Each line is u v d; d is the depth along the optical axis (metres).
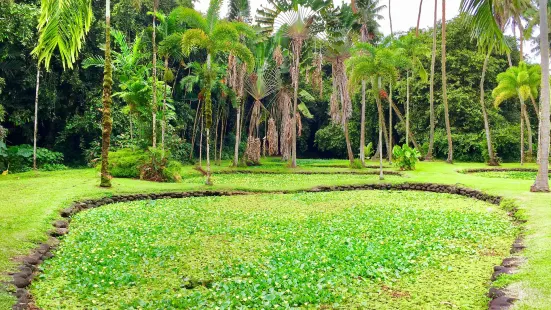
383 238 8.20
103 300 5.20
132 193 13.65
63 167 22.55
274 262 6.59
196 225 9.50
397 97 36.78
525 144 33.88
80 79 24.12
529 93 27.42
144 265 6.55
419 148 34.44
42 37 10.96
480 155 33.22
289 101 29.00
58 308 4.93
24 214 9.05
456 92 34.34
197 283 5.82
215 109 33.00
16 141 25.27
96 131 24.72
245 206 12.35
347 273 6.05
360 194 15.05
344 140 40.94
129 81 20.19
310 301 5.07
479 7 12.41
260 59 25.97
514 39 33.22
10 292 5.03
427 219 10.00
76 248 7.46
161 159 17.50
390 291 5.42
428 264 6.52
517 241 7.42
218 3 15.08
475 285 5.59
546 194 11.99
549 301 4.50
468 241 7.94
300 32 24.72
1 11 17.09
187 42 15.02
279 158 38.50
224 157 35.59
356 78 18.98
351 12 24.88
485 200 12.98
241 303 5.02
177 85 31.39
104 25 23.48
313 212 11.30
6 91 21.72
